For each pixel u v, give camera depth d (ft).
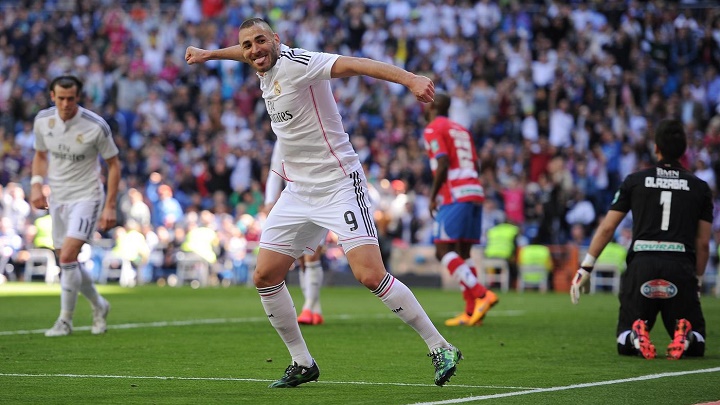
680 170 41.81
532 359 40.37
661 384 32.83
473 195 57.41
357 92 127.85
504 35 131.64
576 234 106.11
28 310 66.18
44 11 146.20
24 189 115.44
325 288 105.29
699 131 120.57
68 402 28.48
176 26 143.02
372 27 135.23
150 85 133.80
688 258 41.39
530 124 123.54
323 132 30.76
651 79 126.41
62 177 48.57
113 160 48.83
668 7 134.31
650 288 41.29
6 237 112.27
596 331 53.36
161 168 121.39
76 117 47.80
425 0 136.15
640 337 40.68
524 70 126.11
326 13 140.05
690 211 41.27
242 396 29.78
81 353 41.19
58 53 139.74
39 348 42.96
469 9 136.67
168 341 46.24
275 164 54.90
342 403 28.48
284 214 31.60
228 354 41.19
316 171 31.14
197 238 110.83
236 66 137.18
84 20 143.84
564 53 127.13
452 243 57.98
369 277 30.55
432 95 28.27
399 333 51.16
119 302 76.79
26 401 28.66
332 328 54.13
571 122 121.29
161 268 114.01
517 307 75.51
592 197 112.78
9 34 140.67
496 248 104.63
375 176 114.83
